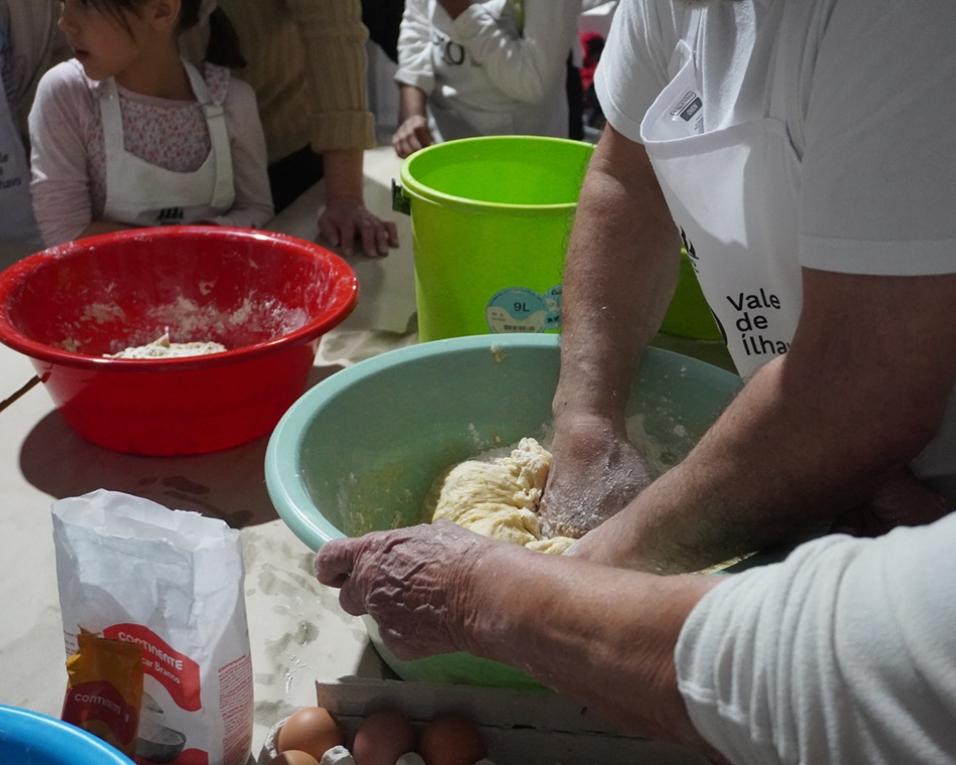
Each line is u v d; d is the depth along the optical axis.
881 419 0.64
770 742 0.51
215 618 0.76
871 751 0.47
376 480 1.08
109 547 0.74
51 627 0.98
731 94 0.79
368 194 2.03
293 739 0.84
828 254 0.63
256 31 2.00
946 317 0.61
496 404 1.15
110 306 1.41
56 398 1.20
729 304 0.91
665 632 0.56
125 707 0.77
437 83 2.26
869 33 0.60
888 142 0.59
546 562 0.66
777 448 0.69
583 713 0.85
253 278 1.43
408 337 1.51
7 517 1.12
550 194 1.50
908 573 0.47
